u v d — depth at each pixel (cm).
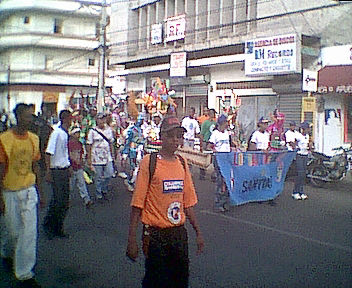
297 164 1010
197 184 1159
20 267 488
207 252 611
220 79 2038
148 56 2378
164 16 2422
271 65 1647
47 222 680
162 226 367
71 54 1562
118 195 1010
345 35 1608
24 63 1309
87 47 1661
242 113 1891
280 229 743
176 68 2133
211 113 1242
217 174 866
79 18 1612
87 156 931
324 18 1641
